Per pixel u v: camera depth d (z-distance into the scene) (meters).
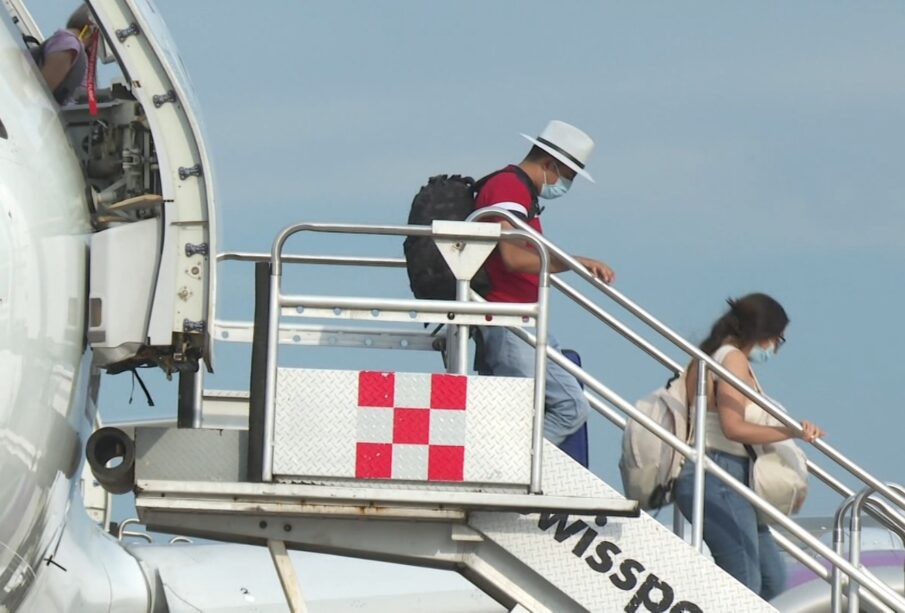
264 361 26.39
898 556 45.47
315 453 26.16
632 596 27.83
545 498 25.91
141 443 26.08
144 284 24.89
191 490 25.53
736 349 31.45
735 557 31.30
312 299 26.45
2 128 22.94
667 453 31.33
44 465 23.81
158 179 25.48
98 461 25.66
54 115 24.59
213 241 25.02
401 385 26.31
